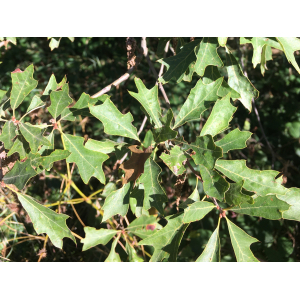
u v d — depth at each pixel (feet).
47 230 3.81
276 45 4.15
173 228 3.88
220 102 3.69
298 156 8.93
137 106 8.88
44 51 10.54
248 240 3.69
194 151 3.46
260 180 3.65
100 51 10.36
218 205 3.76
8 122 3.76
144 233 4.71
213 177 3.37
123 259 6.88
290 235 7.69
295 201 3.85
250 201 3.26
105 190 5.12
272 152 8.05
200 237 7.59
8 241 7.25
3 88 9.51
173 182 7.92
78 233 7.84
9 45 10.11
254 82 9.45
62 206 7.62
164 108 8.55
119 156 4.10
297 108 9.22
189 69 4.44
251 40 4.10
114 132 3.70
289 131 9.04
